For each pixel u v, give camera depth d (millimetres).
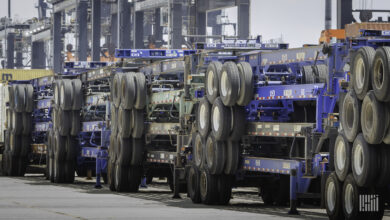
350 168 40438
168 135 68812
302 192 46625
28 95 95938
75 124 82062
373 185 39625
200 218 42031
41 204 52000
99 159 75125
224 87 52094
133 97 67062
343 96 42000
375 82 37938
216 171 53281
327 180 42438
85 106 82062
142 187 76375
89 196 61594
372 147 38906
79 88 81625
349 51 43406
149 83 68000
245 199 63062
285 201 55281
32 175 103938
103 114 80375
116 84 69812
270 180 55688
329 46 44750
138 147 68125
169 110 65562
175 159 60938
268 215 44594
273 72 52625
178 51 71625
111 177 70062
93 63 91250
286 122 51531
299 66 51250
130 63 73312
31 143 98312
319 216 45750
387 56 37031
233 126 52125
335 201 41562
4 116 113062
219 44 62406
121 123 68125
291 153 49781
